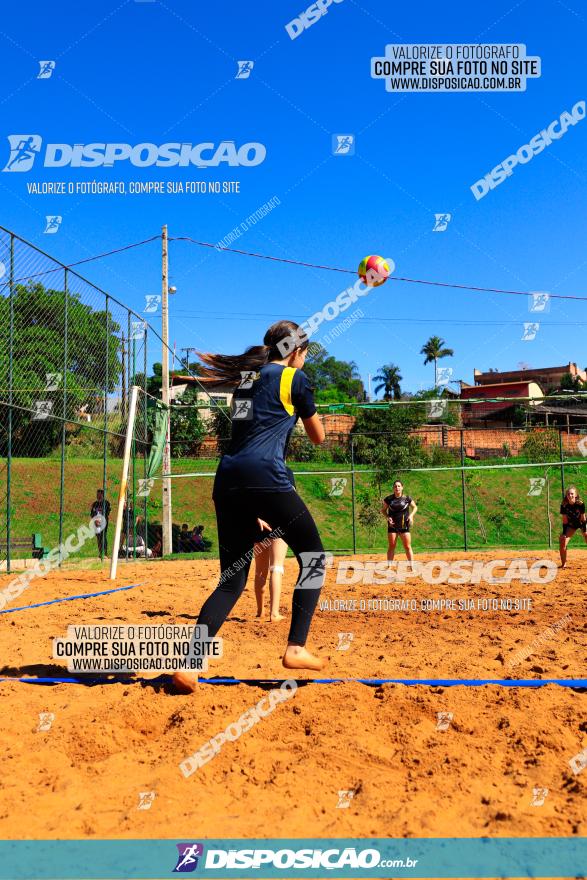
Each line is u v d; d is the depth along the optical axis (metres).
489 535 25.02
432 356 83.56
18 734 3.08
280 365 3.77
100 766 2.74
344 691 3.55
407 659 4.55
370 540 23.83
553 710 3.31
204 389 18.19
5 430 13.16
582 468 30.77
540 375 80.38
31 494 20.50
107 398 14.82
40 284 11.98
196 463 26.94
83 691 3.74
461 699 3.49
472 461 30.28
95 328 14.23
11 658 4.56
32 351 12.19
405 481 27.88
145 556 17.09
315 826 2.23
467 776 2.61
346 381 85.88
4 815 2.31
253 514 3.59
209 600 3.66
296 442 28.94
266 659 4.56
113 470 23.02
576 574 11.16
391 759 2.77
